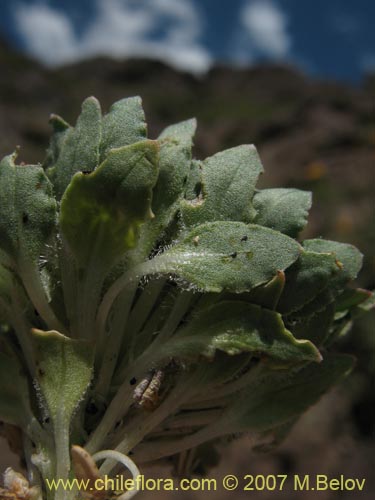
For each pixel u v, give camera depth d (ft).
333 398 1.30
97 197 0.24
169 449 0.28
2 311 0.27
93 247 0.25
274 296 0.25
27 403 0.26
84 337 0.26
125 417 0.27
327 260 0.27
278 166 2.45
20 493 0.25
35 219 0.25
